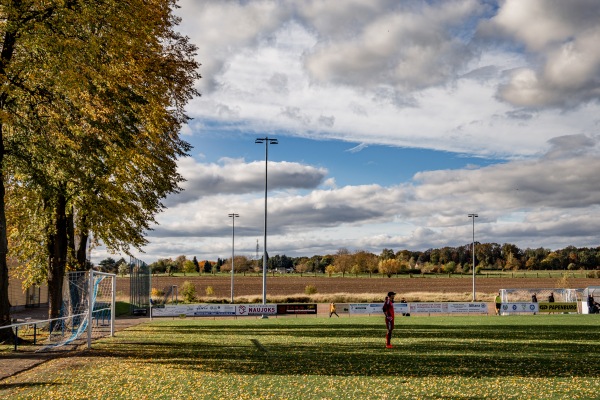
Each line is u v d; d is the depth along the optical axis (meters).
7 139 22.17
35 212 28.73
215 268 160.25
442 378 13.63
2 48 20.80
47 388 12.80
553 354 19.06
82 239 32.56
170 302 69.06
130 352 19.92
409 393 11.65
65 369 15.73
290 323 38.91
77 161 22.42
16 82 20.19
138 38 22.84
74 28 20.34
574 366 15.89
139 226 32.91
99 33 21.41
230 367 15.80
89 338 21.69
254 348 21.25
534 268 174.00
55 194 25.62
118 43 21.34
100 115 21.72
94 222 30.09
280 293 89.62
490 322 38.97
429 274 139.50
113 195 27.11
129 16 21.70
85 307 26.47
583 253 173.00
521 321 39.97
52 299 29.02
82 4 20.20
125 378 13.96
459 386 12.48
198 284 104.44
